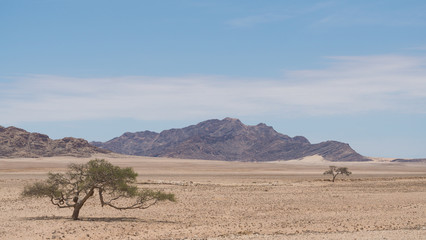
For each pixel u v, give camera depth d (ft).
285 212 150.20
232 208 162.20
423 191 242.99
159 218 133.59
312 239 84.17
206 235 97.14
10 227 110.42
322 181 349.20
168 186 270.05
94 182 123.85
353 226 112.78
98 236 97.55
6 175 413.39
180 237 95.04
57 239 93.91
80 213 144.05
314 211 152.87
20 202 174.50
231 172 593.42
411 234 90.07
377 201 187.52
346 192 234.38
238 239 85.87
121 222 121.90
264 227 112.27
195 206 167.53
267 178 412.98
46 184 127.44
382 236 87.25
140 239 92.73
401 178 395.96
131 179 127.85
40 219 126.62
